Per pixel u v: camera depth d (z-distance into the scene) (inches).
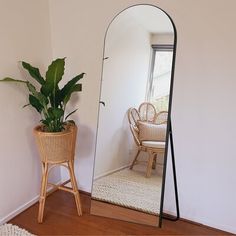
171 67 66.7
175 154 74.8
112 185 80.8
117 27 73.5
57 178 95.3
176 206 76.3
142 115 73.5
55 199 88.4
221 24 62.0
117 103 77.2
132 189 77.9
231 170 69.0
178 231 73.5
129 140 77.1
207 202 74.2
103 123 80.7
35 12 76.5
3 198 73.7
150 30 68.6
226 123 66.8
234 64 62.9
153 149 73.0
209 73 65.8
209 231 73.8
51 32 84.1
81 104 86.0
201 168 72.5
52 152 71.4
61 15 81.2
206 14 62.9
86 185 92.8
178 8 65.6
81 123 87.9
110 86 77.4
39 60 80.5
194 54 66.3
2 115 69.9
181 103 70.6
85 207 84.0
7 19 67.6
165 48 67.4
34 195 85.7
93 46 79.4
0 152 70.7
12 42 69.9
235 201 70.5
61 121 75.7
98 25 77.0
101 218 78.3
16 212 78.6
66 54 84.0
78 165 92.3
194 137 71.3
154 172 73.7
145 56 70.2
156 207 74.1
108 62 76.6
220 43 63.1
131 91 74.1
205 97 67.6
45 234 70.2
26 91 76.6
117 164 79.7
